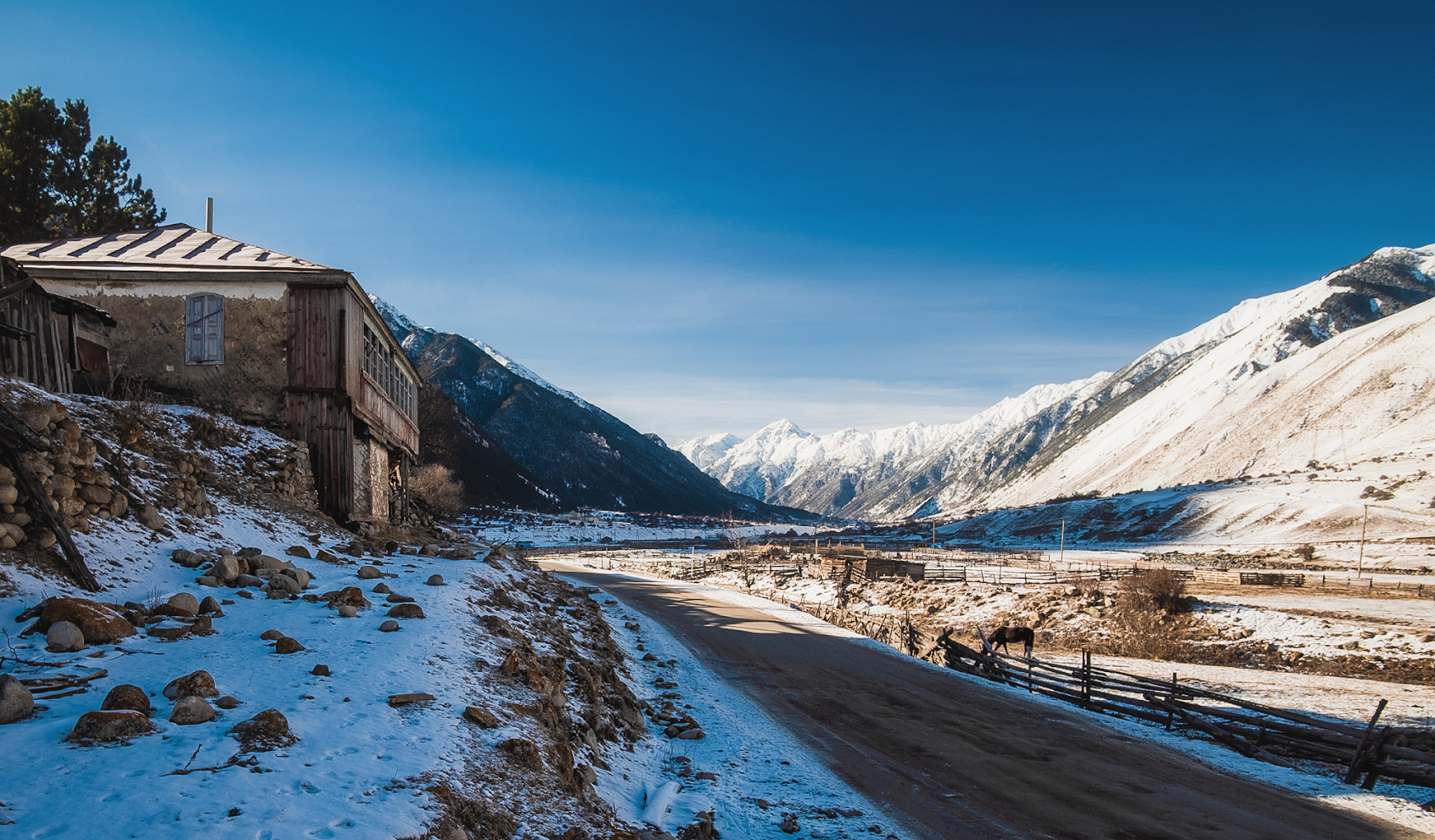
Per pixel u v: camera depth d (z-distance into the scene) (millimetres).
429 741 7031
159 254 23438
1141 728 15289
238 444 18500
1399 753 11617
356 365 22125
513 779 6957
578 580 48406
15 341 15555
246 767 5867
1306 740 13375
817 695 16719
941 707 16094
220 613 10320
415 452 32969
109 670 7715
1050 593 40719
